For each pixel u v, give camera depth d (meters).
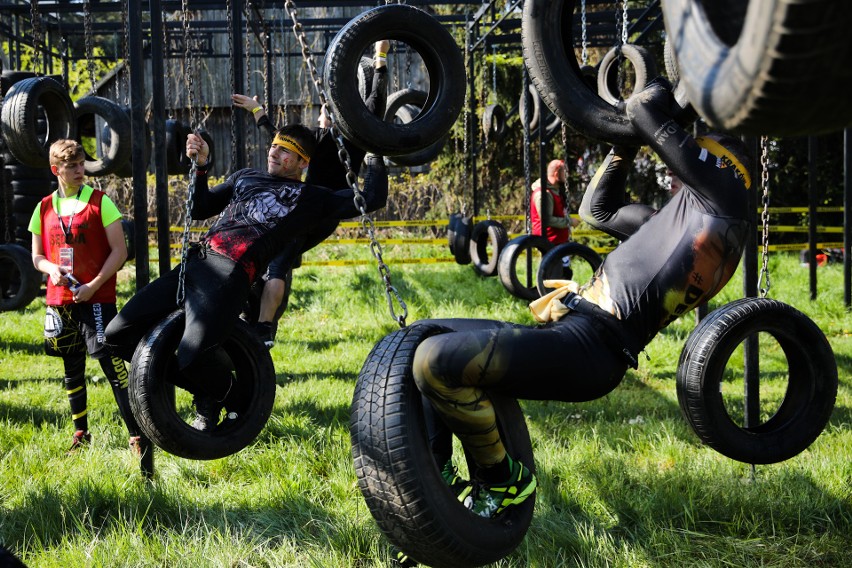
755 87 1.63
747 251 4.75
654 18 12.43
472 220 11.93
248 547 3.82
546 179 9.91
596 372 2.87
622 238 3.64
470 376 2.65
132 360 3.67
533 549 3.77
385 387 2.67
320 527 4.04
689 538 4.01
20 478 4.57
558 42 3.38
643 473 4.64
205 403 4.03
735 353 7.93
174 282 3.89
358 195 3.20
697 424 3.56
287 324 9.92
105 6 11.63
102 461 4.90
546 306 3.04
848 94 1.61
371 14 3.52
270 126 4.69
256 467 4.81
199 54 14.23
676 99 3.19
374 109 4.56
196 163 4.06
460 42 16.48
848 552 3.86
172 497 4.30
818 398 3.67
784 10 1.48
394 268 13.79
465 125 12.70
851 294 10.29
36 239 5.08
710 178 3.02
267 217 3.86
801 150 17.45
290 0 3.47
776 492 4.38
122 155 6.80
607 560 3.72
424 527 2.60
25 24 13.71
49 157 5.53
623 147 3.49
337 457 4.94
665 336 8.48
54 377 7.36
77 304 4.98
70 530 3.98
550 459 4.80
